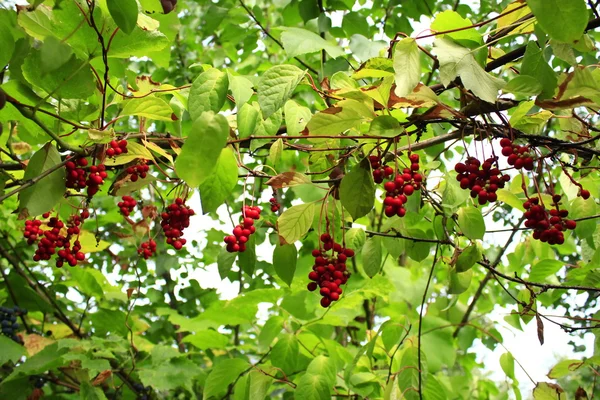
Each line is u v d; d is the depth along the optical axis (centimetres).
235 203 174
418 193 113
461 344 154
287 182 102
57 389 161
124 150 103
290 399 136
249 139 104
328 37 142
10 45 99
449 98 150
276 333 127
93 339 134
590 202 116
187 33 194
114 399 144
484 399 174
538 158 102
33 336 141
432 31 100
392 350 137
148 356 140
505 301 149
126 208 111
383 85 98
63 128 116
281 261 105
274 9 196
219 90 101
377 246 118
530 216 100
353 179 99
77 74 100
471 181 100
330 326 138
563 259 170
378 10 175
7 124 119
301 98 145
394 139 101
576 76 95
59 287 162
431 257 159
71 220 109
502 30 107
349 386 123
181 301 177
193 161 90
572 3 88
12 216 149
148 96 106
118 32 101
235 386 125
